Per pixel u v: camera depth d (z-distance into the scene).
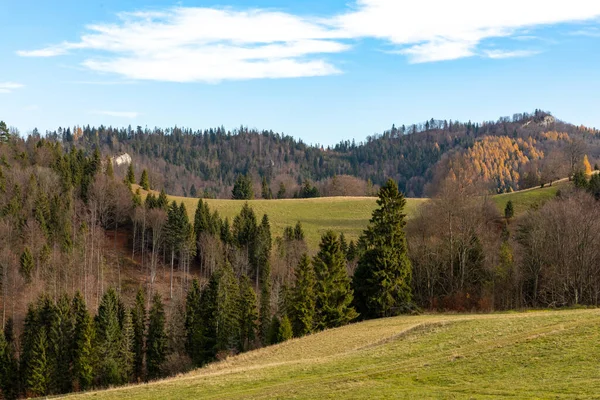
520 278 74.00
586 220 70.81
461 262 78.38
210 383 30.88
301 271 66.88
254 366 37.25
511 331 34.06
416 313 66.50
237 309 77.69
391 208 70.38
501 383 22.66
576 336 28.55
